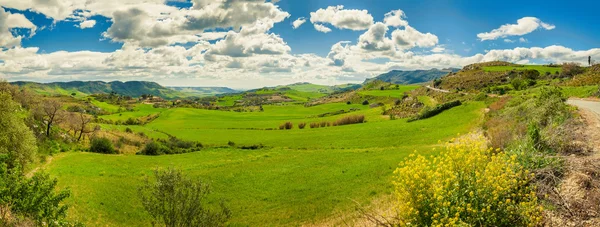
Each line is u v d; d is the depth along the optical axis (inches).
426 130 2303.2
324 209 1065.5
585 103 1411.2
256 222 1067.9
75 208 1185.4
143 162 2188.7
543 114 964.6
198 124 4621.1
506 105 2057.1
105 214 1176.2
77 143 2805.1
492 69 6683.1
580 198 384.8
